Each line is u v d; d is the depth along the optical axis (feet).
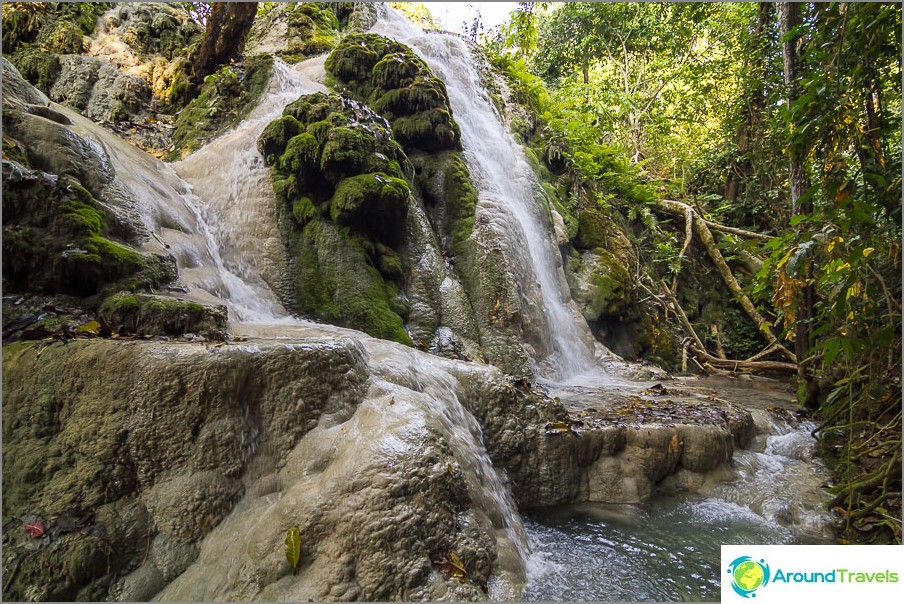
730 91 39.75
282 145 18.85
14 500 7.97
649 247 35.81
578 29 47.91
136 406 8.64
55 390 8.57
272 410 9.56
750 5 32.12
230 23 25.20
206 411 8.89
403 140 23.70
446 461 9.57
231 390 9.09
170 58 28.37
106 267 11.37
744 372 30.12
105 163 13.75
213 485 8.73
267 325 13.96
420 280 19.94
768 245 11.87
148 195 15.30
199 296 13.29
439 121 23.65
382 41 25.96
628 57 48.39
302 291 17.44
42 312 10.27
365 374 11.13
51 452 8.33
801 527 12.05
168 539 8.41
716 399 19.01
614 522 12.44
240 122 23.00
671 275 34.78
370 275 17.99
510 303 20.90
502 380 13.96
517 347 20.44
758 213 37.73
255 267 17.40
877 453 13.65
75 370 8.64
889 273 13.84
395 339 17.29
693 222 36.96
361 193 17.92
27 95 14.20
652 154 49.88
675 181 40.68
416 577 8.14
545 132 34.76
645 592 9.39
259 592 7.79
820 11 13.47
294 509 8.48
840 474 13.99
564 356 24.08
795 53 17.65
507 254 21.90
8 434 8.27
